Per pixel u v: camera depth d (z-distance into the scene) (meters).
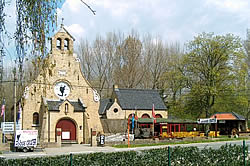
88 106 42.94
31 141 31.08
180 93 59.97
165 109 53.78
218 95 49.97
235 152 17.58
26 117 39.22
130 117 50.56
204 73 50.19
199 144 37.34
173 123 45.69
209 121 44.59
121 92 53.47
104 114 49.94
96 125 42.78
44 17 8.77
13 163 12.44
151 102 53.91
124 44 65.12
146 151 14.98
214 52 48.78
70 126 40.19
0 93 9.94
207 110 50.56
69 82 42.12
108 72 65.62
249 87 56.59
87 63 65.25
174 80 56.09
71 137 40.00
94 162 13.29
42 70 9.94
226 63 49.69
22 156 27.02
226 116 53.44
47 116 38.41
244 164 17.05
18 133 30.81
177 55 65.50
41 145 34.66
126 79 63.22
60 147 35.25
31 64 9.35
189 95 51.47
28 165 12.57
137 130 43.09
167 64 64.88
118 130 47.00
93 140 36.56
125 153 14.34
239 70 48.88
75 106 41.12
